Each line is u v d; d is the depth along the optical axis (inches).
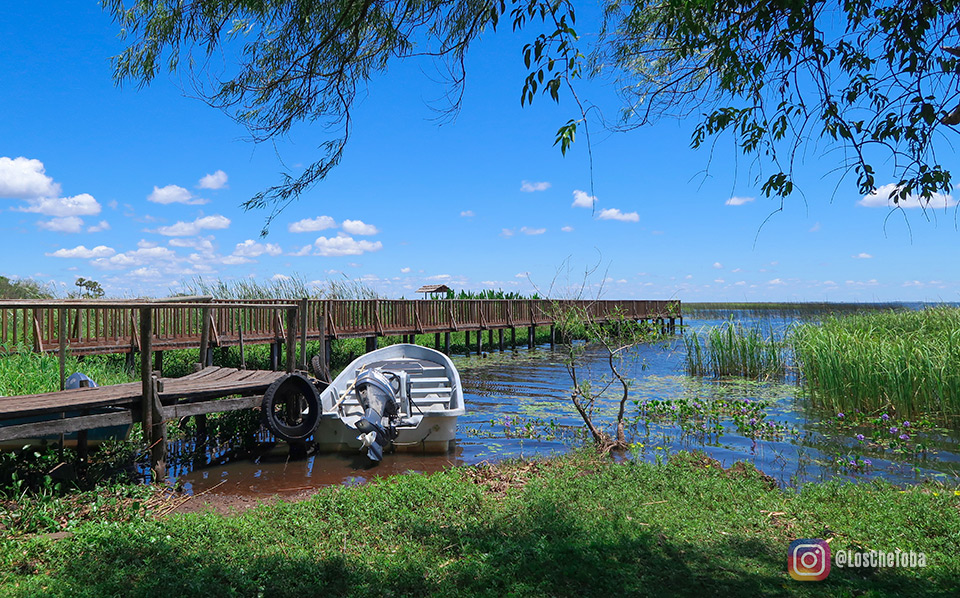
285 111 155.1
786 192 143.6
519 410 451.5
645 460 286.8
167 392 274.8
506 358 861.8
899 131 131.6
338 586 140.6
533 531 175.6
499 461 296.4
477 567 148.5
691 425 376.5
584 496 214.2
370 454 290.4
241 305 336.5
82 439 255.9
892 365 390.0
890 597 132.7
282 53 154.6
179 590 136.0
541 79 122.5
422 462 305.7
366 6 148.3
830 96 136.2
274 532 178.4
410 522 185.3
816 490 220.2
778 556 160.1
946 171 126.7
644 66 171.8
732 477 241.8
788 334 619.8
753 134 147.9
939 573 147.6
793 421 391.5
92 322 491.8
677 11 141.5
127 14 148.8
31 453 247.3
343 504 204.5
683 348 955.3
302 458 311.7
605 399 500.4
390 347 433.4
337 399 365.7
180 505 232.4
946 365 373.7
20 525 186.4
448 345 863.1
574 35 119.6
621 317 395.5
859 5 133.0
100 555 157.2
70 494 224.5
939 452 305.6
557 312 381.7
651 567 151.2
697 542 170.7
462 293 1170.0
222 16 147.0
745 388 550.6
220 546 166.4
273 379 327.9
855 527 183.5
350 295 816.9
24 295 609.6
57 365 392.5
